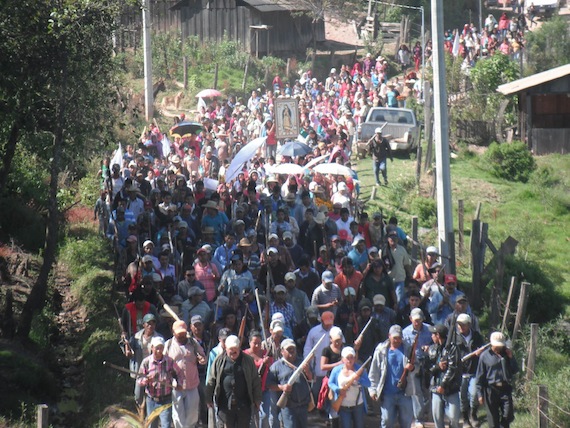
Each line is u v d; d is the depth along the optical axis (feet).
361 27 607.78
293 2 563.48
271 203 225.97
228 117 423.23
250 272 173.58
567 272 261.65
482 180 339.16
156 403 136.05
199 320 140.46
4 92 189.78
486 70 399.85
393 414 138.41
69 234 264.52
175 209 216.95
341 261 183.11
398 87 472.85
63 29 182.70
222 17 558.15
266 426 135.54
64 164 204.74
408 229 269.23
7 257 241.14
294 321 160.45
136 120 404.36
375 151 314.14
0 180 202.59
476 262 211.82
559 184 329.52
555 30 526.98
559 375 161.79
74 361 189.78
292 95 463.01
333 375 133.69
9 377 166.50
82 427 155.84
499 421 139.23
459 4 642.22
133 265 179.63
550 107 376.48
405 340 143.13
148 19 430.20
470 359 145.18
